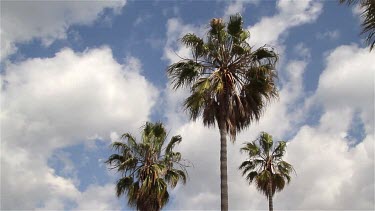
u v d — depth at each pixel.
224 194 19.14
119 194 31.27
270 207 40.56
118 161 32.25
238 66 21.39
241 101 21.05
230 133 20.41
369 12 12.58
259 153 43.09
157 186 30.39
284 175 42.28
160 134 33.03
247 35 21.75
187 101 20.61
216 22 21.73
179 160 32.34
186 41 21.56
